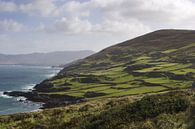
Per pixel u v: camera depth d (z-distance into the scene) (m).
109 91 126.44
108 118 24.08
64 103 118.19
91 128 23.88
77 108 36.19
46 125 30.28
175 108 22.81
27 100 139.75
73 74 191.00
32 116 36.00
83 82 166.12
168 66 181.25
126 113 24.12
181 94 26.16
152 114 22.83
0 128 32.38
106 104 36.22
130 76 167.12
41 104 128.50
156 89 119.19
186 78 141.38
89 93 128.12
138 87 129.25
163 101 24.50
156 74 158.88
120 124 22.55
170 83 132.00
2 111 111.06
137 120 22.53
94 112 32.03
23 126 31.88
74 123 27.94
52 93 141.00
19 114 37.34
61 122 29.66
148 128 20.53
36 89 168.50
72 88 149.38
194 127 19.06
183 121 20.14
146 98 26.09
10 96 153.12
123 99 37.38
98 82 159.25
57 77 189.38
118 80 156.75
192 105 22.28
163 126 20.08
